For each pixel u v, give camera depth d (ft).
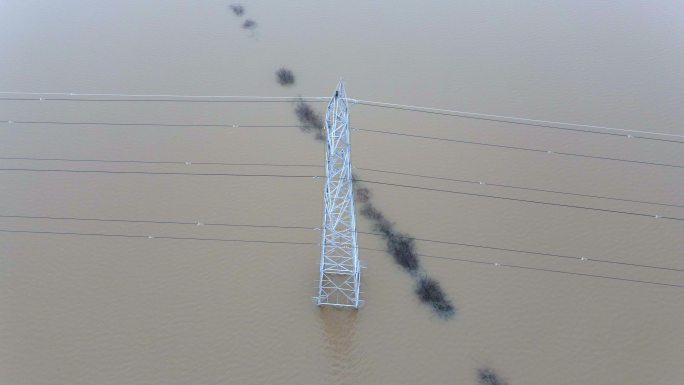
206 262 105.81
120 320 97.40
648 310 100.22
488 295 101.96
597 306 100.73
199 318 97.91
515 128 133.49
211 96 140.05
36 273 103.91
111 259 106.22
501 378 91.45
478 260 107.34
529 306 100.53
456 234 111.45
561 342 95.71
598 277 104.94
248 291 101.71
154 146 127.85
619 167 125.39
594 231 112.57
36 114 135.64
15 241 108.99
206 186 119.34
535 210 116.16
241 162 124.06
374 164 124.16
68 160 124.77
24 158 125.18
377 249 108.58
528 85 145.38
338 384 90.99
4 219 112.98
